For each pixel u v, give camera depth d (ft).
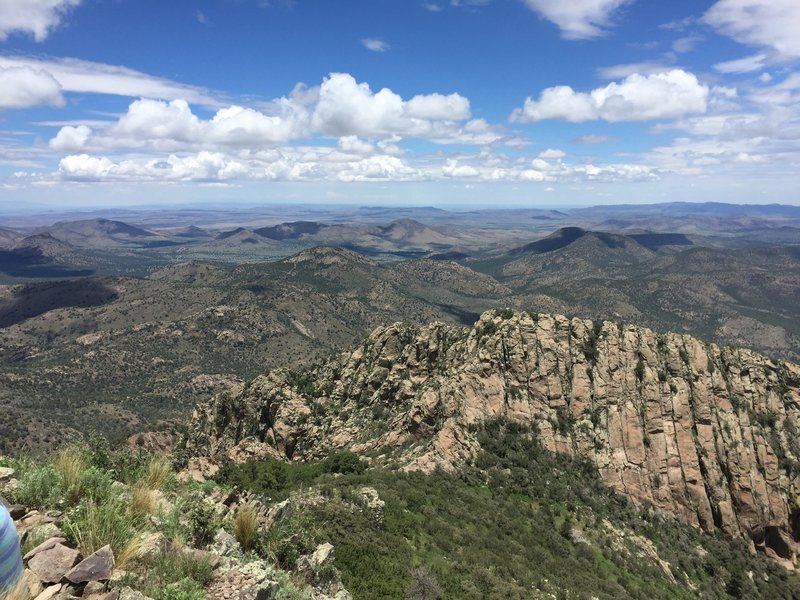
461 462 246.06
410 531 162.91
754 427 282.97
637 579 191.31
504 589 140.77
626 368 295.07
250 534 56.44
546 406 285.43
